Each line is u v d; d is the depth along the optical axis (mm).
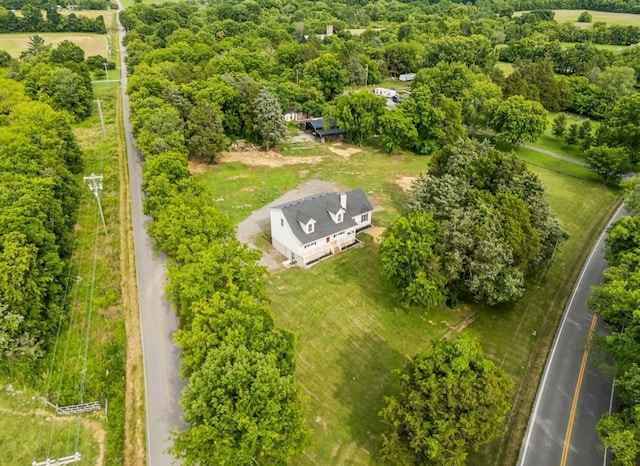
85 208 60625
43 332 37500
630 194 52031
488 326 42562
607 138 76250
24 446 30297
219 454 24312
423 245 40562
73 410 32906
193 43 130000
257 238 55656
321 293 46188
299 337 40281
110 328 40406
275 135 80875
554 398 34906
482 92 91500
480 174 49969
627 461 25016
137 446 30250
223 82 83938
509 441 31484
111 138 84062
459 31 154250
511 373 37469
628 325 34031
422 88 83000
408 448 26688
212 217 44594
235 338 28938
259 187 68750
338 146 86688
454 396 26062
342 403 34156
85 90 95562
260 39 138625
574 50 127562
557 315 44031
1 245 37312
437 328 42125
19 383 34875
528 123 81375
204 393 25938
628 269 36625
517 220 42812
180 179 53938
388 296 46094
